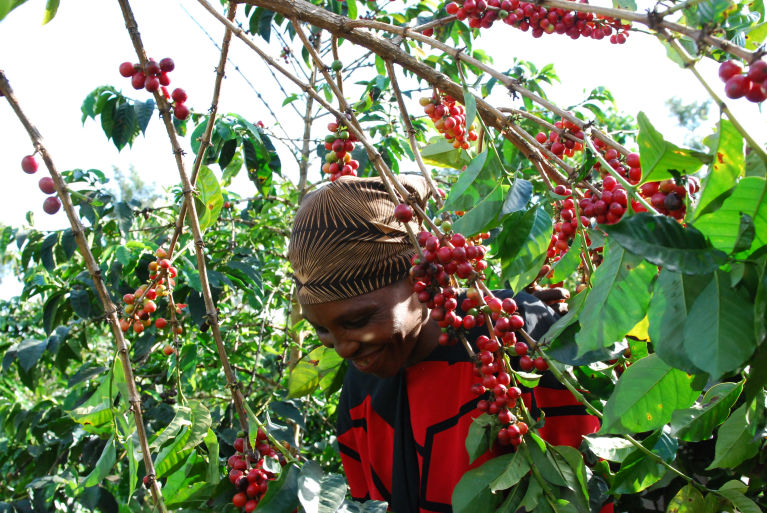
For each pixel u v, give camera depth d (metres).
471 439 1.19
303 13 1.23
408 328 1.30
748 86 0.77
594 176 1.77
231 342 3.12
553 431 1.28
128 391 1.15
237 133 2.35
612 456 1.16
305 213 1.29
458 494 1.15
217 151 2.31
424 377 1.41
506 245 1.15
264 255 3.72
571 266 1.18
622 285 0.94
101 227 2.74
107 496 2.45
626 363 1.36
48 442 2.88
